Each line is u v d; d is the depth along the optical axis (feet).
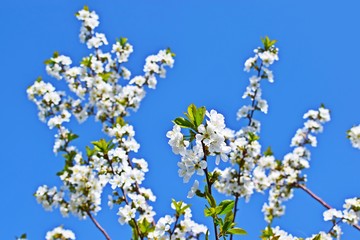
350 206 32.81
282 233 25.76
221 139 15.35
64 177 33.53
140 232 22.47
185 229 24.56
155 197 29.37
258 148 35.09
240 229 15.60
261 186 38.24
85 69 40.63
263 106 38.91
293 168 39.06
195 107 15.78
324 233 31.27
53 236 30.09
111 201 27.73
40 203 34.01
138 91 40.93
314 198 35.83
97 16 41.60
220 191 35.17
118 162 27.96
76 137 36.65
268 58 38.75
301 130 40.55
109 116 39.73
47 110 38.58
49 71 40.34
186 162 15.80
